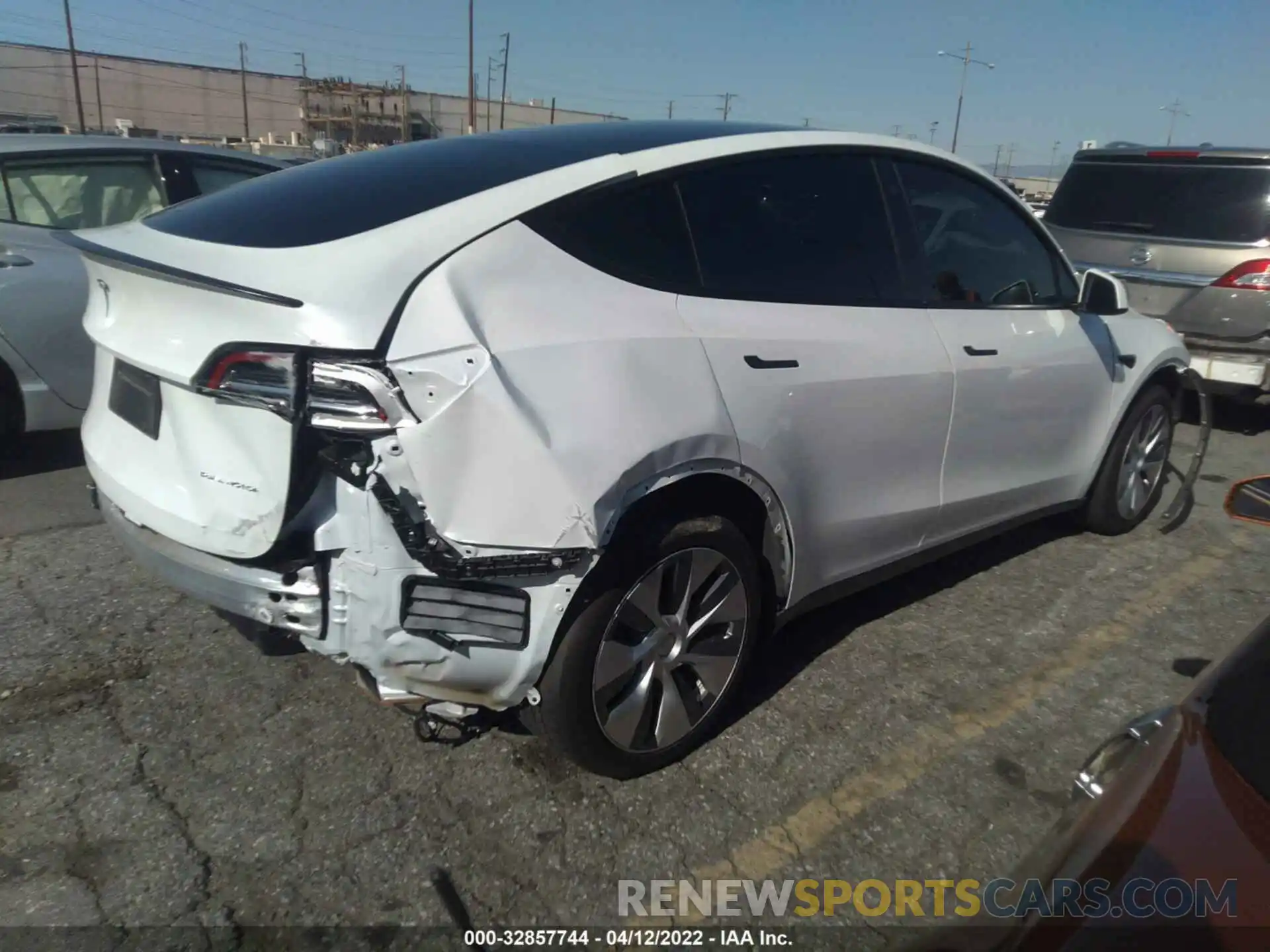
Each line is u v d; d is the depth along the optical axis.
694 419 2.64
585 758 2.71
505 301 2.41
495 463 2.28
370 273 2.31
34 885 2.43
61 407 5.21
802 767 3.00
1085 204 7.59
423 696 2.50
